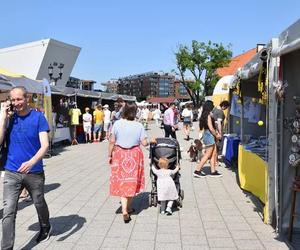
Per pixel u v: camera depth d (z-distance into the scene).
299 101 5.68
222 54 52.03
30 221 6.55
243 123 11.19
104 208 7.42
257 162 7.80
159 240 5.71
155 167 7.45
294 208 5.72
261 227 6.29
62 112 19.38
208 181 10.05
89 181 10.13
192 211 7.22
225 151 12.34
